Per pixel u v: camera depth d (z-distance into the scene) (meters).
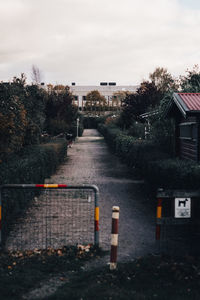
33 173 10.26
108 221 8.56
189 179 7.18
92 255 6.09
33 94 18.03
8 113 11.72
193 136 12.12
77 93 101.06
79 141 42.38
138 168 16.56
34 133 15.91
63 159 22.59
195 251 5.98
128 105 27.86
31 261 5.78
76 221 8.48
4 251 6.28
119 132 28.81
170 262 5.56
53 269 5.43
